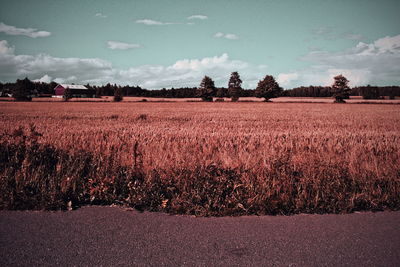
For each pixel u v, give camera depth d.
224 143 10.99
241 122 24.97
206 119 27.86
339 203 4.36
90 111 39.75
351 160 6.50
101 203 4.50
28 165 5.29
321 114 38.12
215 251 3.00
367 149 9.05
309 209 4.28
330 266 2.73
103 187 4.66
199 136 13.87
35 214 3.96
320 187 4.89
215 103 80.81
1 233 3.33
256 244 3.16
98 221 3.75
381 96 139.88
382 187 5.12
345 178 5.36
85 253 2.91
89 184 4.77
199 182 4.84
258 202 4.30
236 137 13.97
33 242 3.12
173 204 4.27
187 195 4.52
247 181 4.97
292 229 3.58
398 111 47.34
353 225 3.72
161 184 4.88
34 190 4.70
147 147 7.91
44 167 5.51
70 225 3.60
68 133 14.72
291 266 2.73
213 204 4.28
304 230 3.55
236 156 7.12
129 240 3.21
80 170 5.48
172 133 15.07
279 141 11.70
